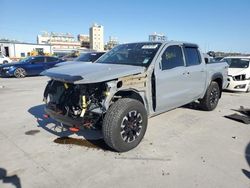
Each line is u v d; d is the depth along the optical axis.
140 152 3.93
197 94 5.82
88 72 3.83
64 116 3.88
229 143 4.35
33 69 16.03
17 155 3.81
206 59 6.21
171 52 4.96
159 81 4.46
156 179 3.16
